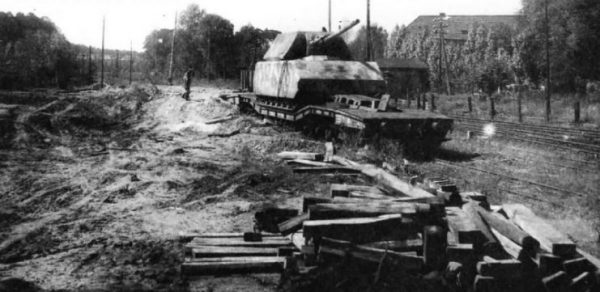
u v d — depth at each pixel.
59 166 12.42
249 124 18.80
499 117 26.27
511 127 21.36
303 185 10.08
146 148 15.25
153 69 54.28
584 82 36.97
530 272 5.25
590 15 35.16
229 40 48.75
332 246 5.34
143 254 6.61
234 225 7.82
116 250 6.79
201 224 7.89
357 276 5.36
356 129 14.05
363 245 5.52
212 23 48.53
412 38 75.19
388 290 5.29
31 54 35.91
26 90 31.36
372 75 17.36
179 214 8.46
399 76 49.66
